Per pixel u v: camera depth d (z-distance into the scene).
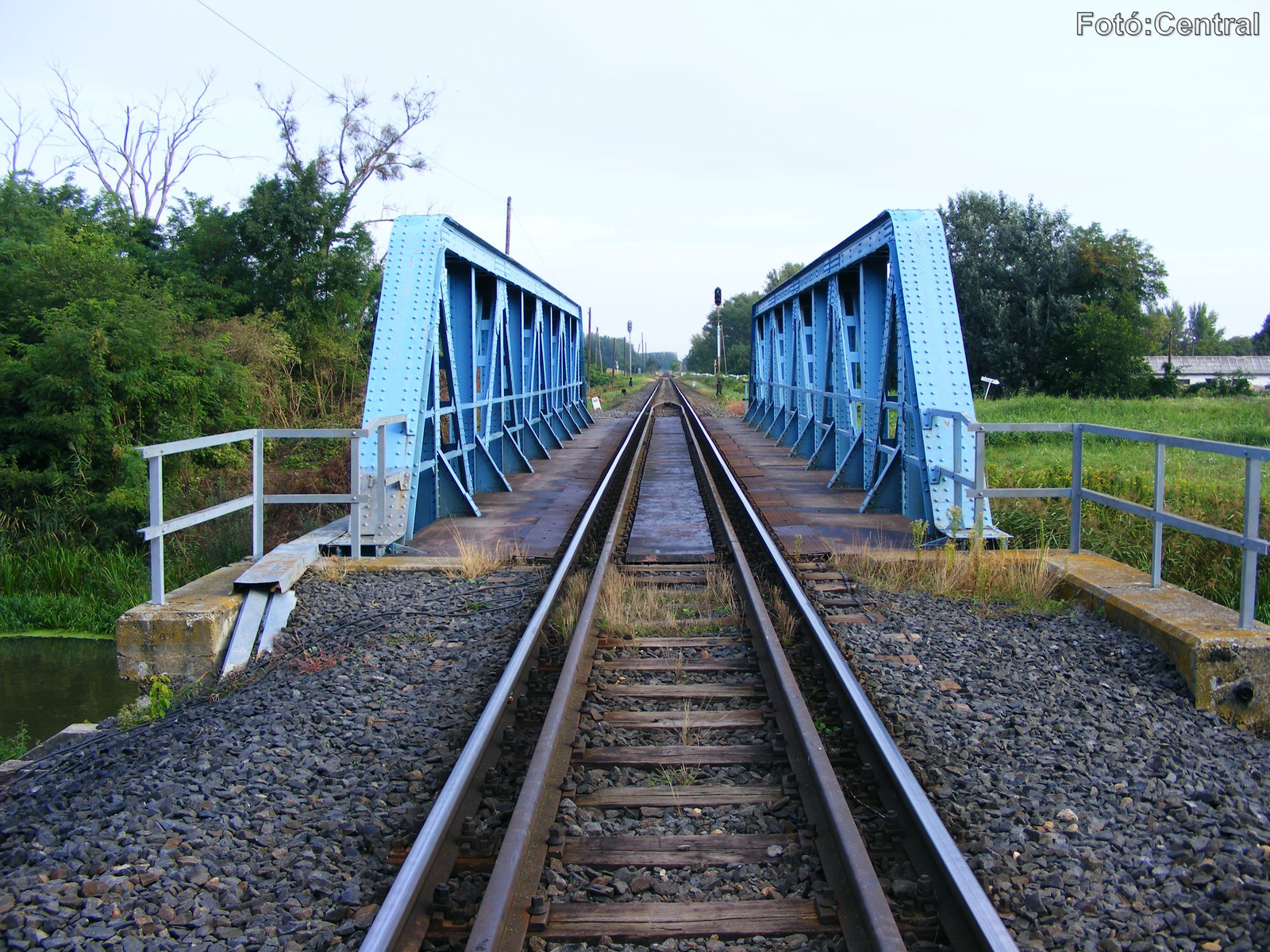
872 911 2.92
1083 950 2.98
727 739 4.75
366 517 9.00
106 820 3.97
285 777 4.38
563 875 3.45
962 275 42.06
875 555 8.15
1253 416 20.20
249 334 20.41
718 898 3.31
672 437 25.84
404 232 10.71
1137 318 42.16
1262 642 5.36
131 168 30.17
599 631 6.59
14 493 13.62
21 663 9.09
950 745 4.54
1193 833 3.77
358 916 3.16
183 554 12.55
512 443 16.25
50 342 13.89
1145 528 9.63
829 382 16.38
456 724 4.94
